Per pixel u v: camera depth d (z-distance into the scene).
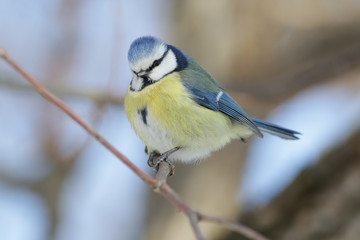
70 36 12.41
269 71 12.61
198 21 12.23
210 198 11.04
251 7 12.30
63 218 11.24
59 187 11.23
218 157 11.30
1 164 11.12
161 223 11.02
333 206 8.80
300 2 12.40
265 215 9.20
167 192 4.28
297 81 11.80
